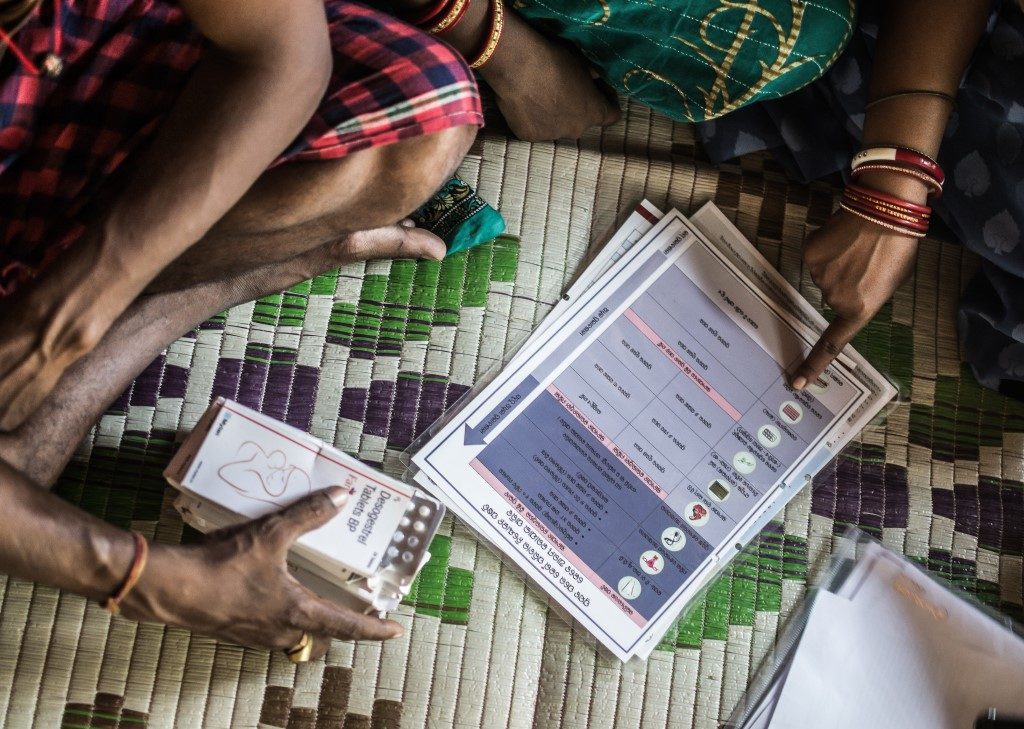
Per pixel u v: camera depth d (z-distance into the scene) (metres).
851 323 1.02
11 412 0.76
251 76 0.69
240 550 0.79
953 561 1.08
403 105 0.79
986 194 1.03
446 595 1.00
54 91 0.82
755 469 1.06
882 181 0.95
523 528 1.02
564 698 1.00
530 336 1.07
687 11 0.97
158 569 0.75
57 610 0.95
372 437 1.04
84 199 0.83
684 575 1.03
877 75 0.97
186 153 0.70
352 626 0.86
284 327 1.05
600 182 1.14
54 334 0.71
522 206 1.12
